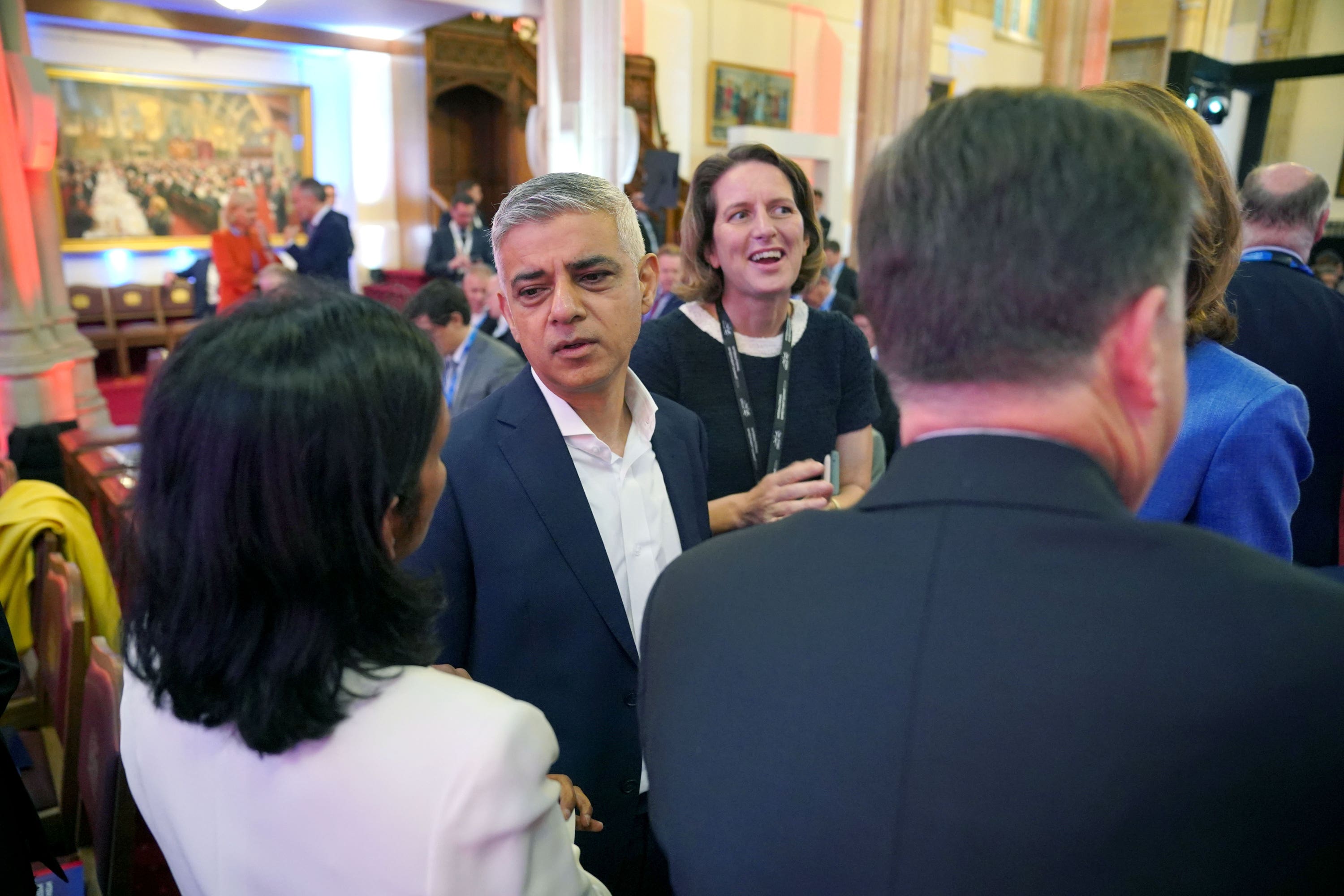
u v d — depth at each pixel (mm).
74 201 8781
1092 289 431
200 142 9438
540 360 1100
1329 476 1391
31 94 4840
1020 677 406
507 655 1087
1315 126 9844
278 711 609
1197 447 935
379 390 640
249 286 6977
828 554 495
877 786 423
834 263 6379
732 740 475
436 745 611
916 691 424
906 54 7461
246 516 607
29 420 5012
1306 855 371
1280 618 393
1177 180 451
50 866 1205
